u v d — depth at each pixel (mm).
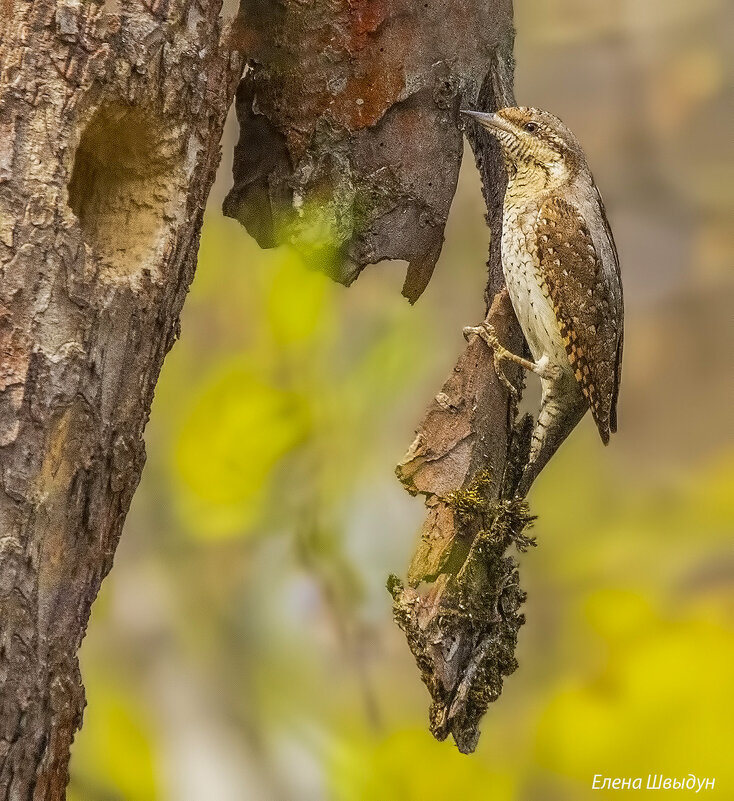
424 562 7996
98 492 6637
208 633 12070
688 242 15211
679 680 10461
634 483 14203
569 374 10055
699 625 10875
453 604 7844
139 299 6625
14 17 6254
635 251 15328
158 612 12047
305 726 11555
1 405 6211
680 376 14977
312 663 12062
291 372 10789
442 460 8219
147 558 12016
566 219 9828
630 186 15273
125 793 10148
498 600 8062
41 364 6273
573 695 10539
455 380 8383
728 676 10469
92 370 6449
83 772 10164
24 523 6320
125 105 6605
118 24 6461
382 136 8227
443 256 13906
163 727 11625
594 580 12859
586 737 10312
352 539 11836
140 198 6957
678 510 13680
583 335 9867
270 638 12008
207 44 6898
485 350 8430
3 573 6281
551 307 9844
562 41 15273
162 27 6637
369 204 8305
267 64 8023
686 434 14703
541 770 11484
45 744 6629
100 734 10422
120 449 6676
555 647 12602
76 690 6793
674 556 12922
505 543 8039
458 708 7754
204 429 10172
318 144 8133
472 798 9523
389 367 11461
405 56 8133
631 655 10633
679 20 15125
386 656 12148
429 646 7770
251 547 11734
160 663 11922
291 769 11406
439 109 8391
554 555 13273
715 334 15016
